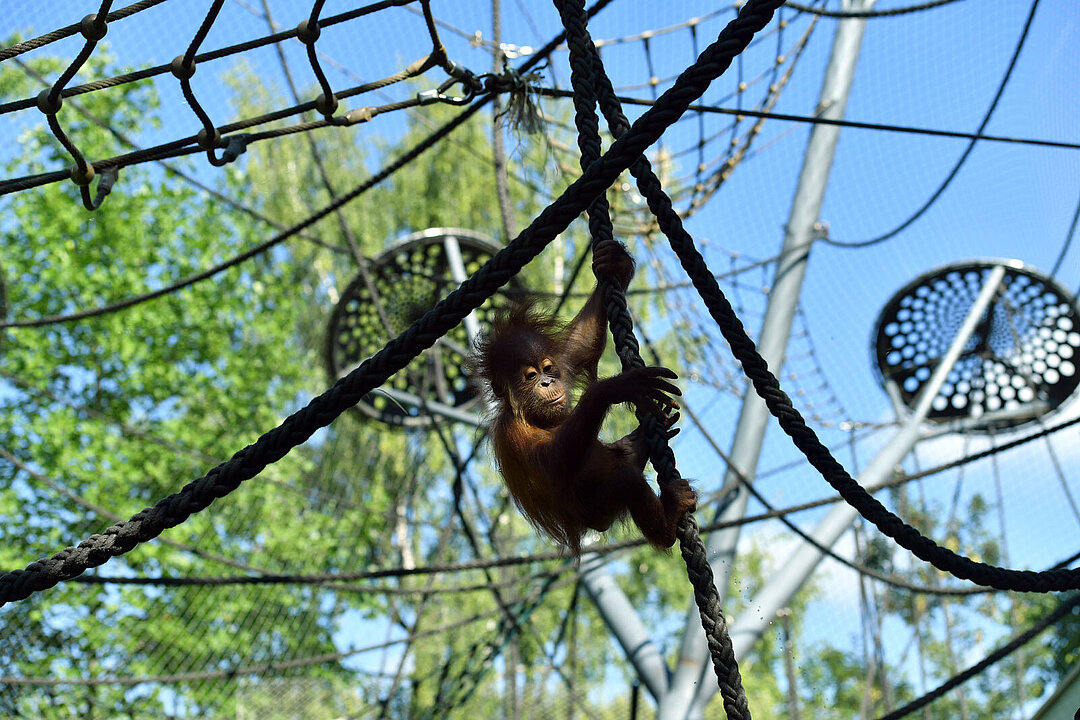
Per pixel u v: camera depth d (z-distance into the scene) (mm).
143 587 11820
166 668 11383
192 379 14195
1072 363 10531
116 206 14352
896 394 11055
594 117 2912
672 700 8148
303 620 12406
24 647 10961
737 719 2289
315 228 16984
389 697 9938
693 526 2625
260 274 15672
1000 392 10836
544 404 3256
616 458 3062
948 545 10633
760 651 16938
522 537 14758
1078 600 6645
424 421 11047
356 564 13328
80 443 13219
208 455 13586
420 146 6215
